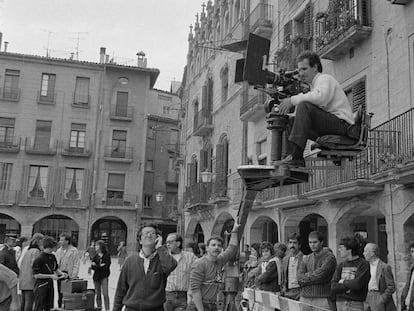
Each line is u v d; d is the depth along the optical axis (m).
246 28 23.11
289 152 4.18
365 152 12.84
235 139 24.12
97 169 41.78
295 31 19.06
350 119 4.04
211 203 25.16
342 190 13.54
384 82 13.07
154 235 5.70
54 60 42.34
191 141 32.56
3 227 40.62
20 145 40.78
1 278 6.46
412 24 12.09
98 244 12.59
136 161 42.69
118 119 42.78
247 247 17.95
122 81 43.69
